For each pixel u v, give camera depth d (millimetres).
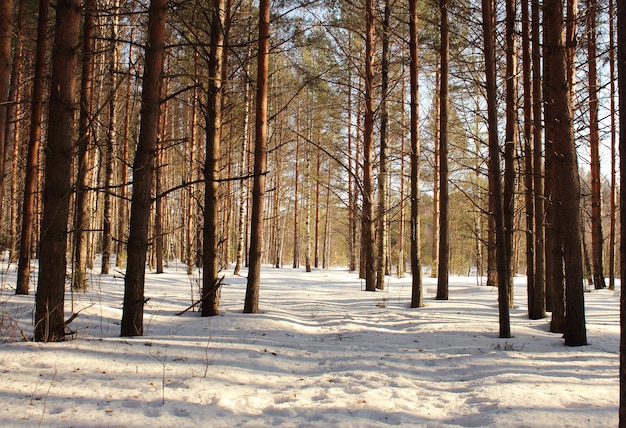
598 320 9531
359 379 5109
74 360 5105
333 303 12508
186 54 15156
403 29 16547
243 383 4812
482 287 17000
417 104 12445
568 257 7262
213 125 9742
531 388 4582
